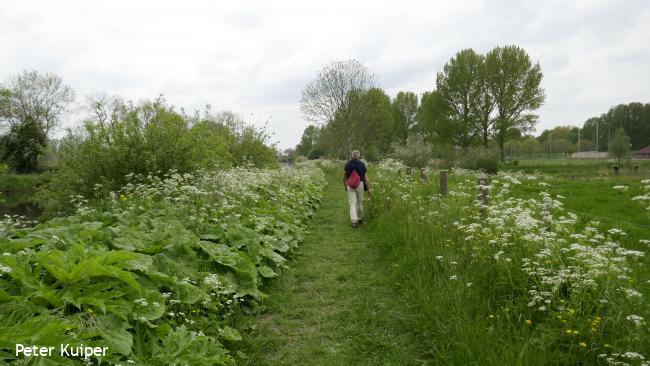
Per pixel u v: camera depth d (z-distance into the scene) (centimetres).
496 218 488
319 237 850
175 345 301
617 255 425
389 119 5291
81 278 313
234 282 465
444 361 326
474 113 4053
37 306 273
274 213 827
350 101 3791
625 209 852
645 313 299
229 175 986
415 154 2802
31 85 4275
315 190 1512
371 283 541
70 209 999
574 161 4266
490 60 3912
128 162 1043
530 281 390
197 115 1569
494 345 312
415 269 514
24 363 220
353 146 3959
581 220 725
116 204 714
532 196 1010
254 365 346
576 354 295
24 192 2784
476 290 405
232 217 659
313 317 447
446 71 4169
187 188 759
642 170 2447
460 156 3002
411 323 405
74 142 1092
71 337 238
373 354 365
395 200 922
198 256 477
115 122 1076
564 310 331
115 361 254
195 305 379
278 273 569
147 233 505
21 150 3594
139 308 313
